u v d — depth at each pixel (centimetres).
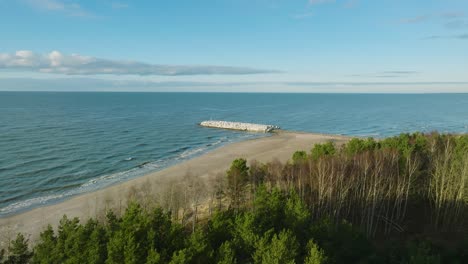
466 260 3130
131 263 2112
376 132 13075
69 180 6022
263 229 2919
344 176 4375
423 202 4775
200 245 2352
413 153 5156
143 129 12381
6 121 13025
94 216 4297
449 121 16362
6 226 4059
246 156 7994
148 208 4041
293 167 4712
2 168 6488
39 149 8181
